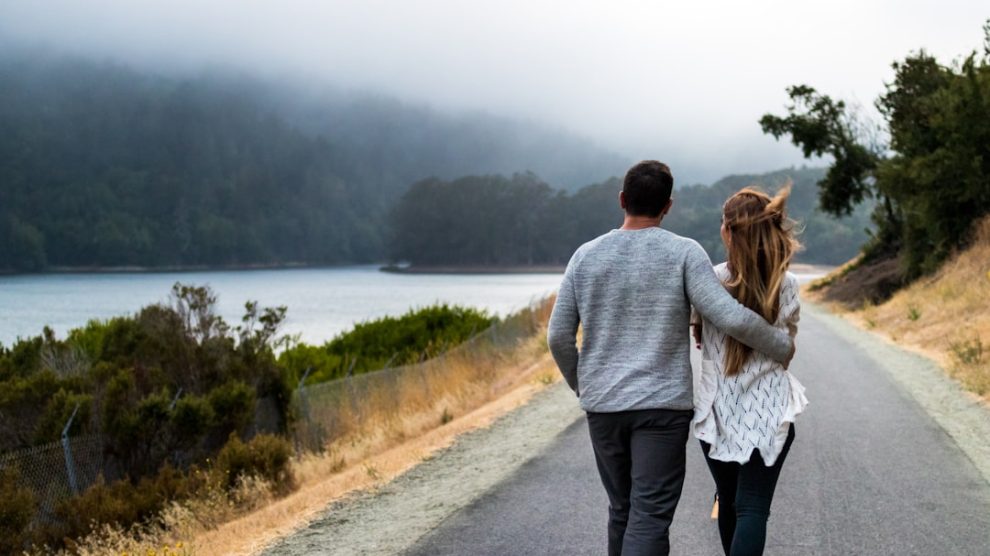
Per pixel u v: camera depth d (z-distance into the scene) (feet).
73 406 36.99
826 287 152.15
